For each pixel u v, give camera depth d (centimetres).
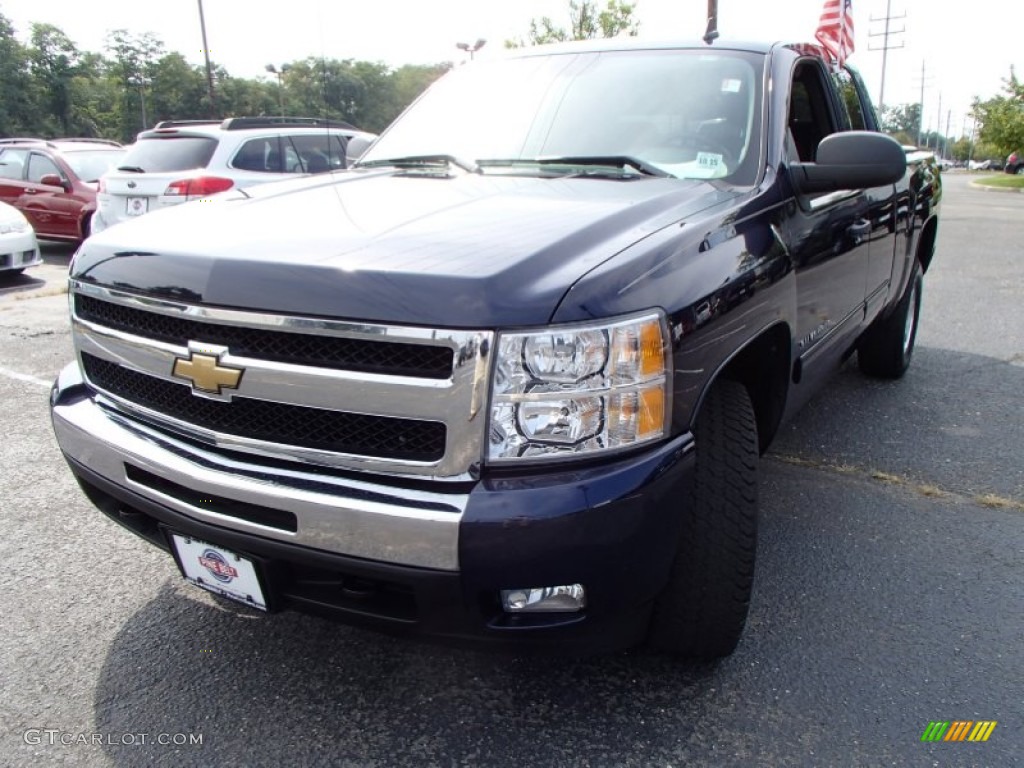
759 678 239
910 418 457
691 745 213
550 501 175
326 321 181
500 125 322
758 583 289
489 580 178
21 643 256
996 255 1128
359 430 185
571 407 178
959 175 5838
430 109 355
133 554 312
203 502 204
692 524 218
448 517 175
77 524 336
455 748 213
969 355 593
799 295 275
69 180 1099
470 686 237
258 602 207
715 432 222
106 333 224
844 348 371
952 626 264
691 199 246
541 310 175
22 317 733
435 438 179
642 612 207
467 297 174
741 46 322
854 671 242
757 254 238
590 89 321
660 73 318
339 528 183
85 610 275
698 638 229
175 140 849
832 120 364
